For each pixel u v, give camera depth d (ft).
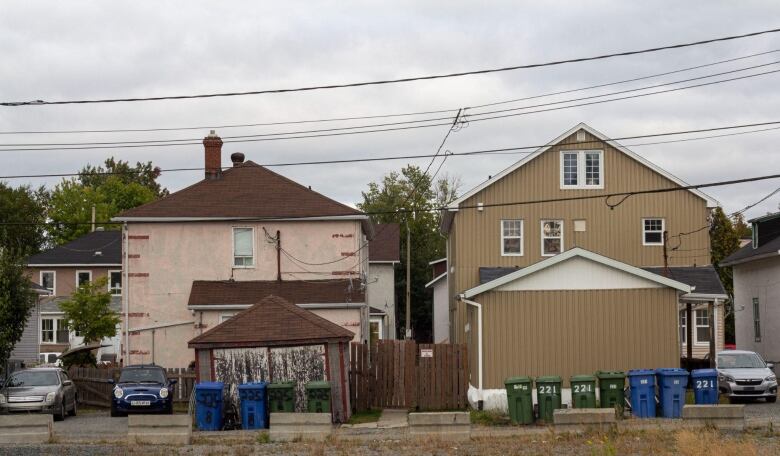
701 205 140.56
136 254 136.15
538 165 140.97
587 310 99.91
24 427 78.74
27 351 154.71
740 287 164.04
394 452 68.03
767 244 151.53
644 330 99.66
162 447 73.97
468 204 140.67
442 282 213.87
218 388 90.84
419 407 109.29
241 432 87.04
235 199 138.92
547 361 99.50
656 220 140.67
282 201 138.92
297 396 96.99
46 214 302.66
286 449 71.46
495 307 99.96
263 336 97.60
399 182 301.43
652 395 89.56
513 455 64.90
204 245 136.67
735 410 76.33
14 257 114.11
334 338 97.86
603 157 140.77
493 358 99.60
